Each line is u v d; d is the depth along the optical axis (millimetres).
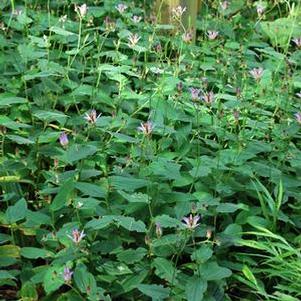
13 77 1744
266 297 1192
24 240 1331
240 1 2523
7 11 2127
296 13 2322
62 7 2262
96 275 1212
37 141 1431
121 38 1815
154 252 1207
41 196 1364
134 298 1203
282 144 1551
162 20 2197
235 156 1452
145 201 1248
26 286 1160
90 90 1637
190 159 1438
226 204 1310
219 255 1296
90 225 1172
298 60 1979
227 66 1938
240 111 1641
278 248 1295
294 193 1431
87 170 1354
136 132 1541
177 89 1580
